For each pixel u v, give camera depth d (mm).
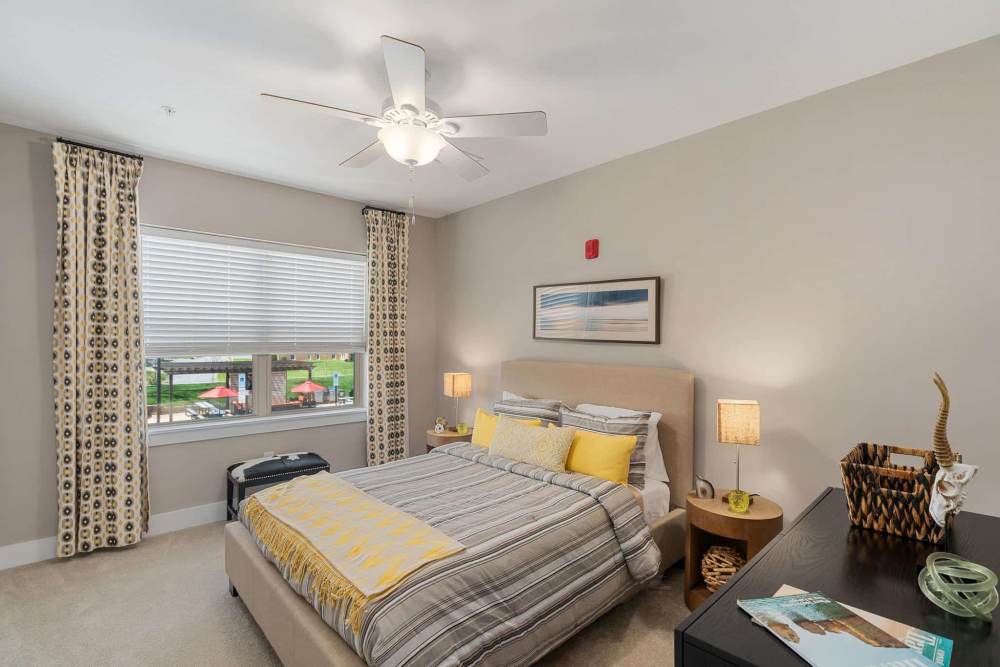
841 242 2312
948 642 897
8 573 2746
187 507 3463
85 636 2178
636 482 2654
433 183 3838
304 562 1807
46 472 2926
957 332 2002
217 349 3635
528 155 3221
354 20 1835
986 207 1938
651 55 2062
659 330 3039
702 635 940
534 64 2129
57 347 2906
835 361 2332
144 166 3252
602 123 2727
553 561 1899
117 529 3051
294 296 4027
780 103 2492
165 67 2182
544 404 3293
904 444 2133
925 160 2080
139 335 3172
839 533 1452
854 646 884
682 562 2863
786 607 1014
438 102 2463
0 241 2783
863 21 1833
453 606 1524
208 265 3586
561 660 1984
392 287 4516
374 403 4367
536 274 3873
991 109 1929
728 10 1770
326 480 2525
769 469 2559
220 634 2199
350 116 2053
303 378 4160
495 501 2281
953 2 1719
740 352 2678
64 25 1874
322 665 1529
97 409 3016
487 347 4348
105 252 3037
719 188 2760
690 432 2801
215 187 3545
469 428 4340
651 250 3092
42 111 2627
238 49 2037
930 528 1367
